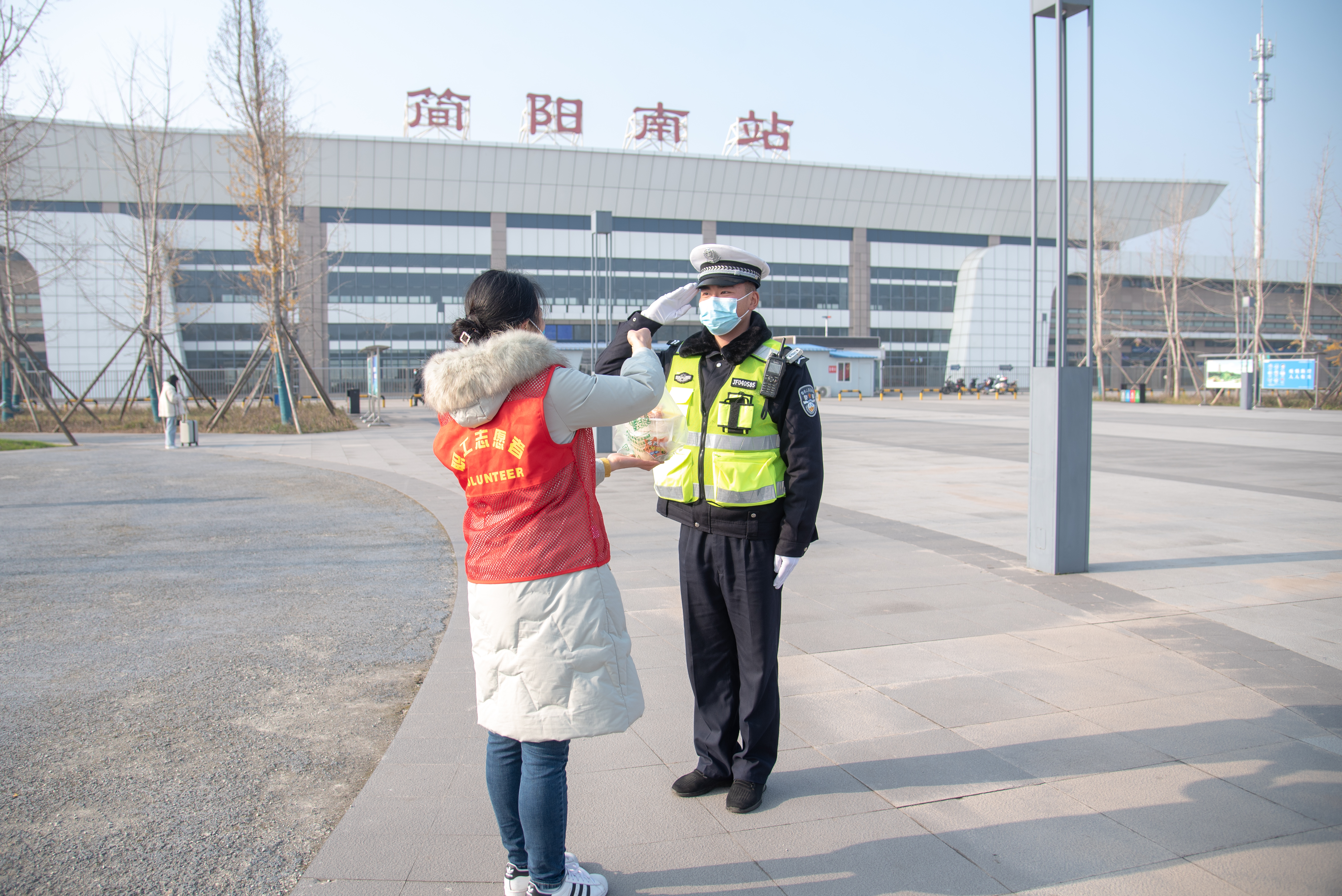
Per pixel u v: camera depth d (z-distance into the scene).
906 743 3.27
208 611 5.37
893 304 59.56
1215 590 5.52
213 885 2.42
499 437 2.16
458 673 4.11
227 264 46.66
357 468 13.35
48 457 14.95
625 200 53.06
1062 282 5.87
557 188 51.75
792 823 2.71
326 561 6.84
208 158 45.16
